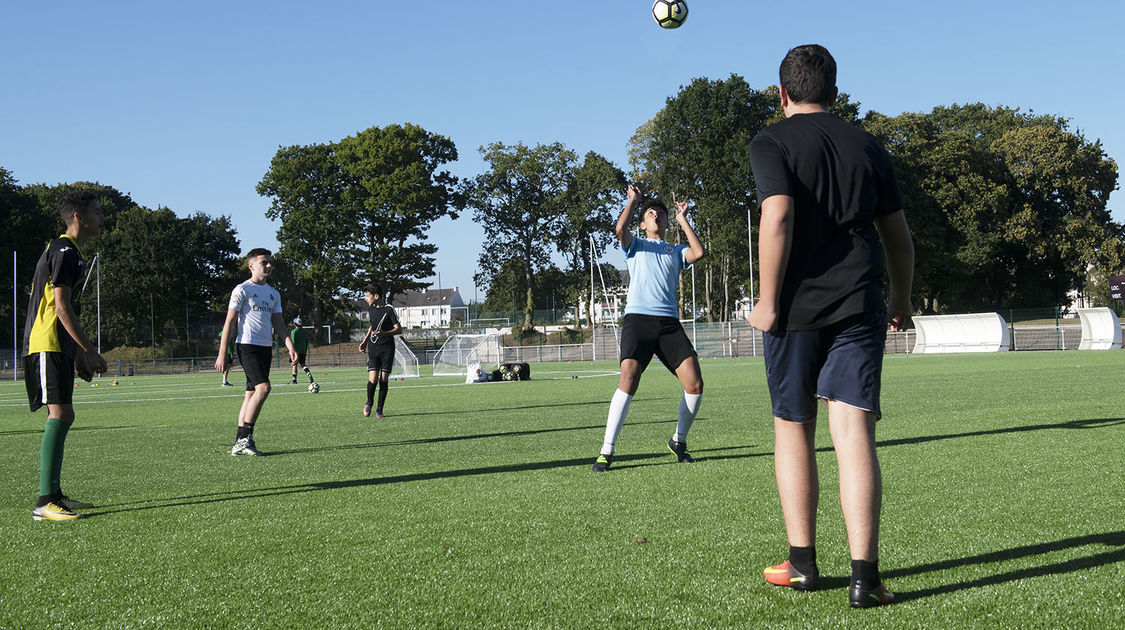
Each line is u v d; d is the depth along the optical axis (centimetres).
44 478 425
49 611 265
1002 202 5062
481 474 531
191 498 471
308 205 5881
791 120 267
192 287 6128
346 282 5812
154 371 4775
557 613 247
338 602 265
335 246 5875
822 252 256
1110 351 2992
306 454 681
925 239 4944
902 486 433
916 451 562
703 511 387
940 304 5488
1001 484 429
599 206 6462
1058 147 5244
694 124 5166
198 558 328
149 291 5881
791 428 265
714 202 5062
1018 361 2262
